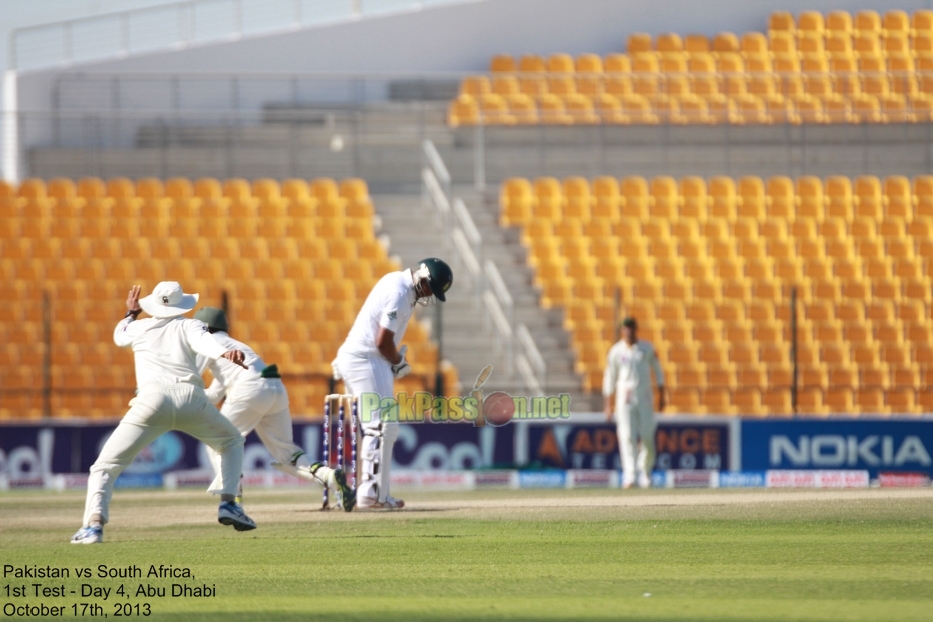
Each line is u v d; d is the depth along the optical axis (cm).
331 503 4191
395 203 9369
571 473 5734
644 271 8600
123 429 2938
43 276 8400
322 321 8050
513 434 6081
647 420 5531
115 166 9744
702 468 6097
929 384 7969
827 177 10038
